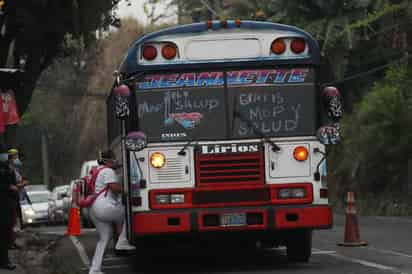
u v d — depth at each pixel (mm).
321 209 21328
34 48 39000
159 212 21234
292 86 21609
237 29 21734
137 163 21391
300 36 21688
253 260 24656
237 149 21391
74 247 32281
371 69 57844
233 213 21172
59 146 93188
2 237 23984
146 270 23375
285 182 21344
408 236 30953
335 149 57844
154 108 21516
